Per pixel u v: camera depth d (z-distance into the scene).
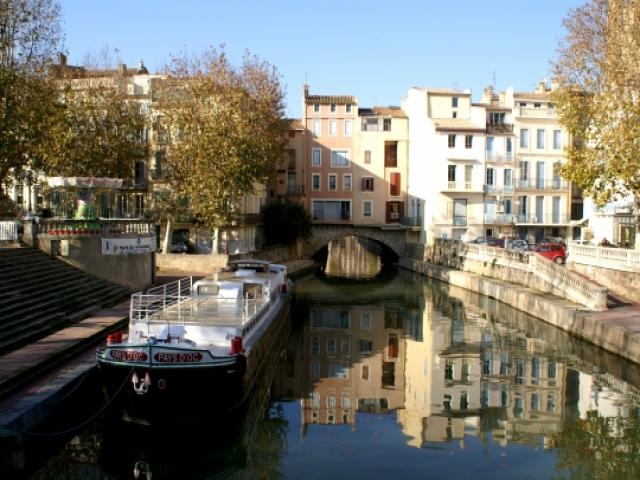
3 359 15.43
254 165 41.22
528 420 16.55
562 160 60.03
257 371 18.62
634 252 29.55
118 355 14.19
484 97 66.31
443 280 50.25
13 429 11.41
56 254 28.20
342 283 50.38
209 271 41.91
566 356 23.72
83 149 37.81
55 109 31.78
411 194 65.25
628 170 25.47
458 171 58.41
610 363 22.12
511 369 21.95
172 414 14.09
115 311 23.94
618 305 27.88
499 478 12.81
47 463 13.13
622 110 26.52
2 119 26.23
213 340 16.64
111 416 14.34
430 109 60.94
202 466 13.55
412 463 13.60
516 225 58.97
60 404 13.74
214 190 40.78
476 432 15.69
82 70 46.50
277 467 13.39
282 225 58.81
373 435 15.50
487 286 40.19
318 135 66.44
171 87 42.72
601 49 28.83
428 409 17.64
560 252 43.19
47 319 20.12
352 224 66.31
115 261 30.83
